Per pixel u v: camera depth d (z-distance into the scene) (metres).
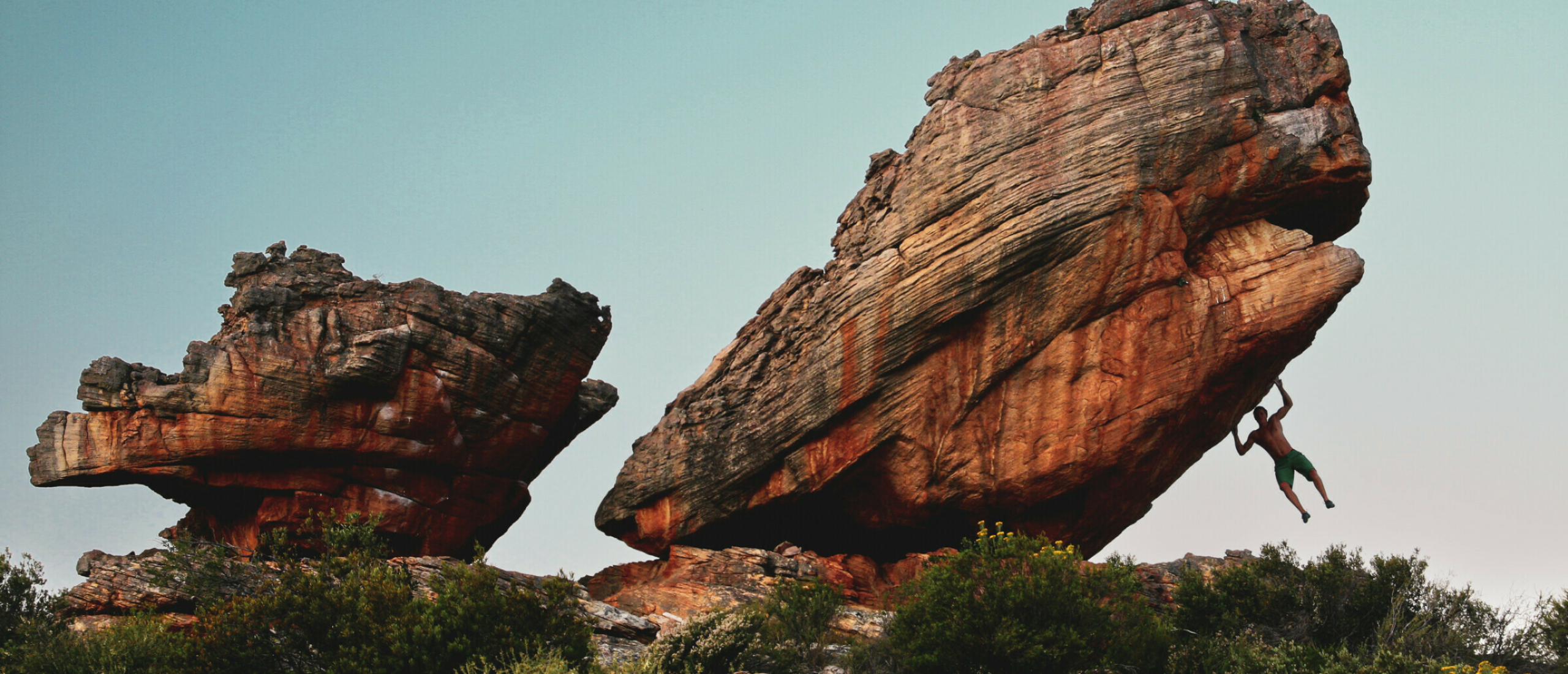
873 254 37.25
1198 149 34.12
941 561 29.77
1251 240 34.69
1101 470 34.16
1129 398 33.75
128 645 26.83
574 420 45.19
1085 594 27.45
